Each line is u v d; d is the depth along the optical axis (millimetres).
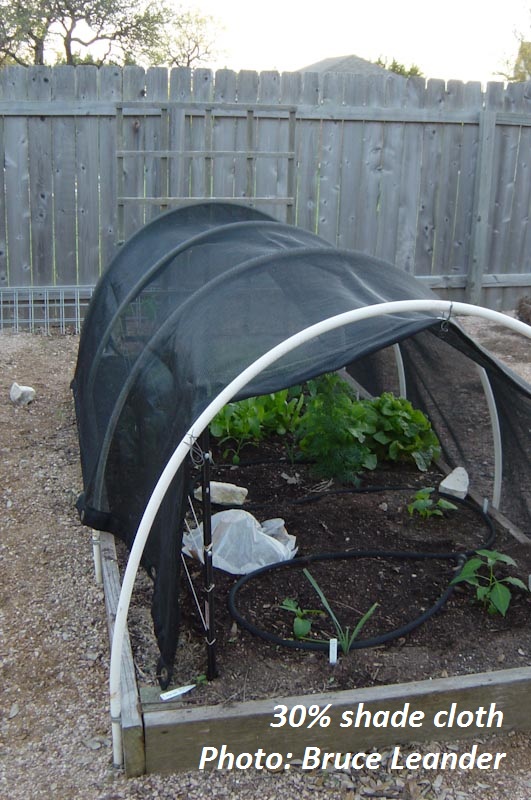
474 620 2910
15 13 15961
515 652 2719
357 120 7449
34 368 6113
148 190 7141
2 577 3305
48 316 7258
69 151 6984
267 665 2607
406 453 4332
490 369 2926
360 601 2998
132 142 7004
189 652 2664
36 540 3604
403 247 7926
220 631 2775
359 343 2311
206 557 2420
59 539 3615
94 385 3629
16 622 3014
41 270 7211
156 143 7023
